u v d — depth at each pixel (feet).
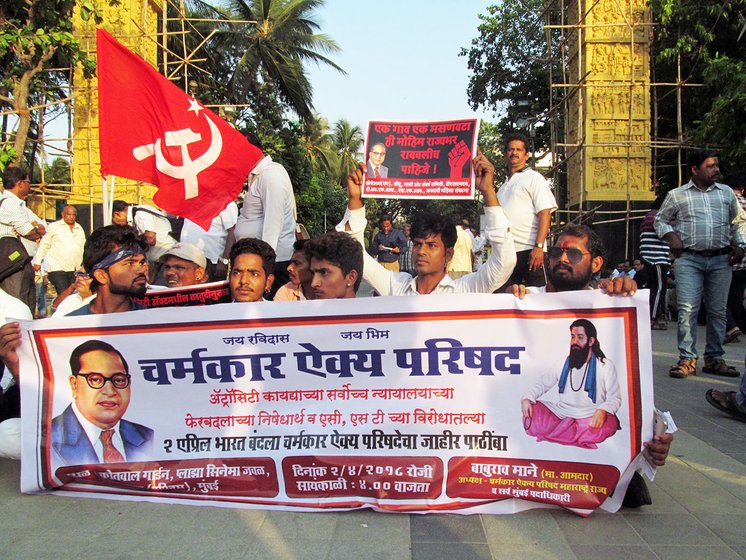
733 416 15.78
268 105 83.76
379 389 10.56
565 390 10.27
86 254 11.84
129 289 11.83
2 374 12.46
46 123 52.54
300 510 10.22
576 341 10.29
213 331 10.81
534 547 8.96
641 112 50.83
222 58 87.30
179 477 10.71
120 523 9.80
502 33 76.54
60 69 50.16
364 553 8.78
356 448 10.44
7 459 12.91
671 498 10.84
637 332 10.14
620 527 9.66
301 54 89.40
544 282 18.60
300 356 10.67
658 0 44.70
